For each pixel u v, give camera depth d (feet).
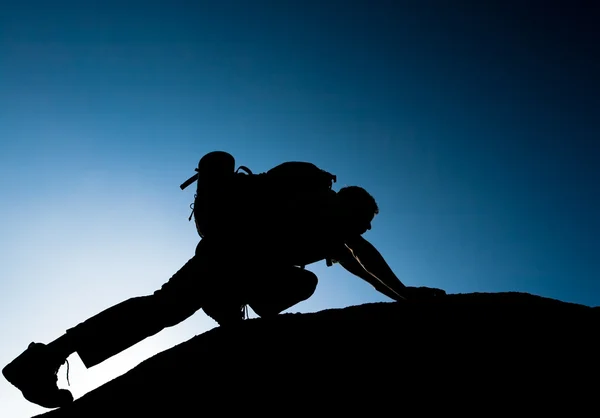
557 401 6.41
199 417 7.13
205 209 9.75
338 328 8.02
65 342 8.76
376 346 7.54
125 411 7.55
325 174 10.05
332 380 7.15
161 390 7.70
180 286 9.28
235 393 7.32
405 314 8.16
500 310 8.05
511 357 7.06
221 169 9.95
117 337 8.87
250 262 9.52
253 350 7.93
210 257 9.45
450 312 8.06
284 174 9.82
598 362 6.88
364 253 9.91
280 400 7.06
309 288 9.93
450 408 6.51
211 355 8.07
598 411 6.24
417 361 7.19
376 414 6.61
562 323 7.63
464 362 7.06
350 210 9.86
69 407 8.16
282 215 9.54
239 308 9.73
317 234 9.73
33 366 8.49
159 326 9.19
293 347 7.82
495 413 6.37
